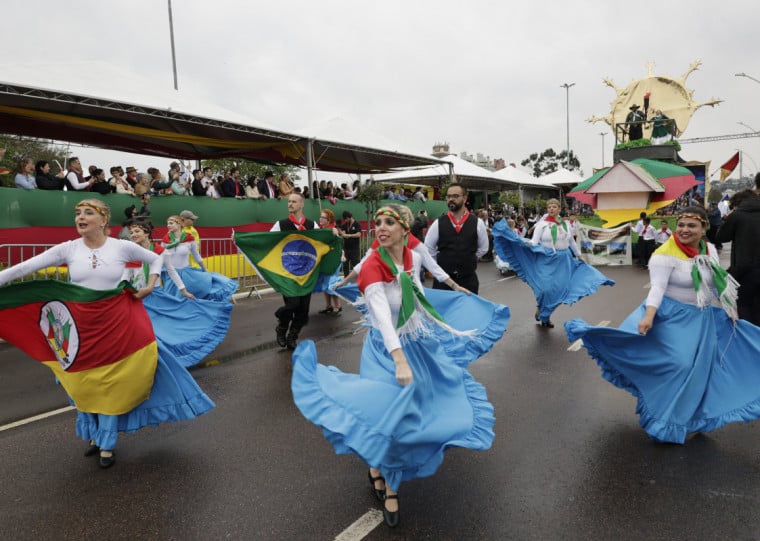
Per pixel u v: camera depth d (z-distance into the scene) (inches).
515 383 219.6
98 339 142.6
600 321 338.6
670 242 158.2
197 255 314.0
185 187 521.3
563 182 1425.9
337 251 289.3
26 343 150.1
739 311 241.1
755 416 150.2
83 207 146.6
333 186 733.9
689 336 154.6
